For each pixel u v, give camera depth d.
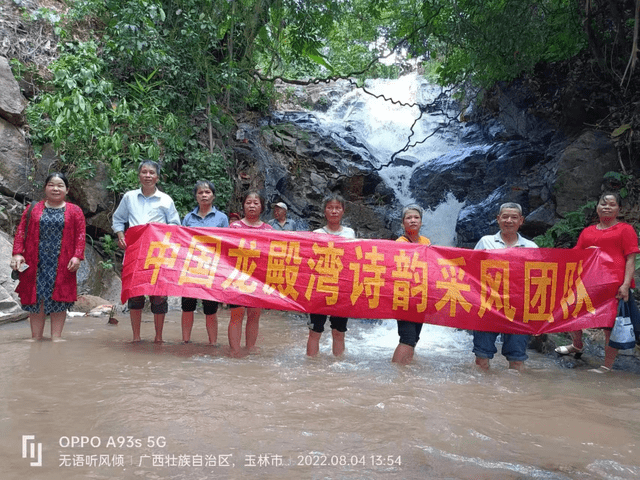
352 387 3.98
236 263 5.33
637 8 8.28
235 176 11.20
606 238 5.24
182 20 10.27
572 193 9.70
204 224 5.89
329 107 15.72
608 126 10.06
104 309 7.57
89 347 5.18
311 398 3.64
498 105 13.38
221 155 10.50
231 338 5.27
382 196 12.88
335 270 5.24
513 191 10.95
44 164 8.43
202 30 10.44
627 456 2.86
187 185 9.90
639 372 5.30
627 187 9.20
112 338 5.78
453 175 12.39
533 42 10.13
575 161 9.77
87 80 8.72
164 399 3.49
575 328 5.05
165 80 10.06
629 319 5.23
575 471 2.62
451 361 5.38
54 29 9.55
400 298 5.12
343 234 5.54
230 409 3.34
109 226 8.66
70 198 8.51
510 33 9.89
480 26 10.33
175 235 5.43
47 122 8.49
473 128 14.16
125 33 9.31
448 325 5.05
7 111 8.20
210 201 5.91
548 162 10.99
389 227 12.32
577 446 2.98
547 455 2.82
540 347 6.20
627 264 5.11
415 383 4.21
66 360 4.56
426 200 12.73
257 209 5.70
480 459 2.71
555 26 10.46
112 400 3.44
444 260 5.23
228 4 10.62
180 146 9.70
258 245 5.35
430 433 3.05
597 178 9.61
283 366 4.64
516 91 12.37
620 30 9.20
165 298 5.62
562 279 5.15
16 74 8.80
